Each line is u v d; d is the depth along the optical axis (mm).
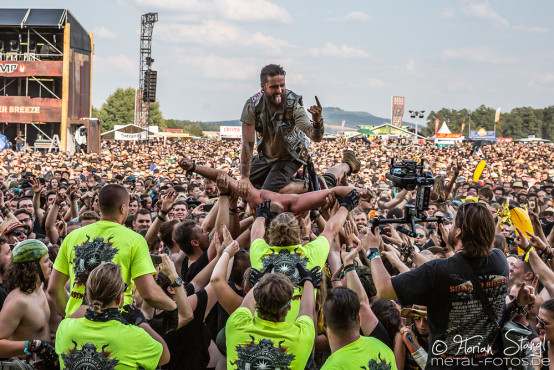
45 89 47562
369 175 23969
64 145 44844
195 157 42562
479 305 3967
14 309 4973
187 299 4848
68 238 4879
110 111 130500
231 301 4859
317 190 5836
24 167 25766
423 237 9250
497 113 113688
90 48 48656
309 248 4762
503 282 4008
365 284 5766
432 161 43719
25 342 4734
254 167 6215
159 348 4344
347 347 4156
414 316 5078
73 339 4145
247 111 5816
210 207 10125
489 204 11852
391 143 74750
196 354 5156
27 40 46031
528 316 5711
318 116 5266
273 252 4711
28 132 48812
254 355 4160
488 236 3943
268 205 5289
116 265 4273
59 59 47281
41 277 5168
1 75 44156
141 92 59844
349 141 69125
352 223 6164
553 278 5590
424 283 4008
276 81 5547
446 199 10500
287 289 4191
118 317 4230
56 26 44094
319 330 5289
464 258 4012
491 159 47750
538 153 57656
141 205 12258
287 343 4172
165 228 6840
